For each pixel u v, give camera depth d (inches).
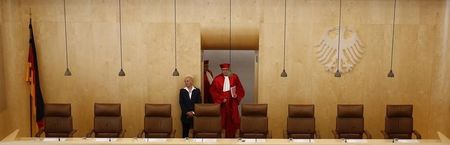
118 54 332.5
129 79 336.2
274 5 327.3
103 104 304.7
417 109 336.8
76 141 260.8
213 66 378.0
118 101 339.3
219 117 302.0
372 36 328.2
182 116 329.4
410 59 330.6
